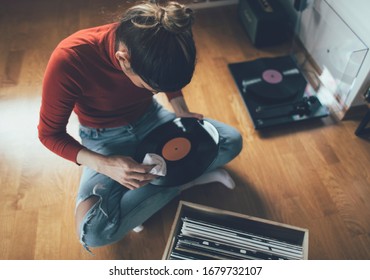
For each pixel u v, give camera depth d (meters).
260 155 1.62
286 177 1.55
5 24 2.20
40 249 1.37
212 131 1.31
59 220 1.45
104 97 1.10
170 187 1.21
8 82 1.91
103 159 1.09
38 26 2.19
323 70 1.83
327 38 1.73
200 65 1.98
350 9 1.51
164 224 1.43
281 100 1.75
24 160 1.62
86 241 1.17
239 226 1.27
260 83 1.80
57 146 1.08
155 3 0.81
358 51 1.48
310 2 1.78
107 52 0.98
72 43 0.99
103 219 1.14
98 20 2.21
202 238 1.14
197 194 1.51
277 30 2.00
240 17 2.20
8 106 1.81
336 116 1.75
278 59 1.91
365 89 1.57
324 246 1.37
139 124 1.30
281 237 1.24
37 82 1.92
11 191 1.52
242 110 1.78
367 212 1.45
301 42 2.00
